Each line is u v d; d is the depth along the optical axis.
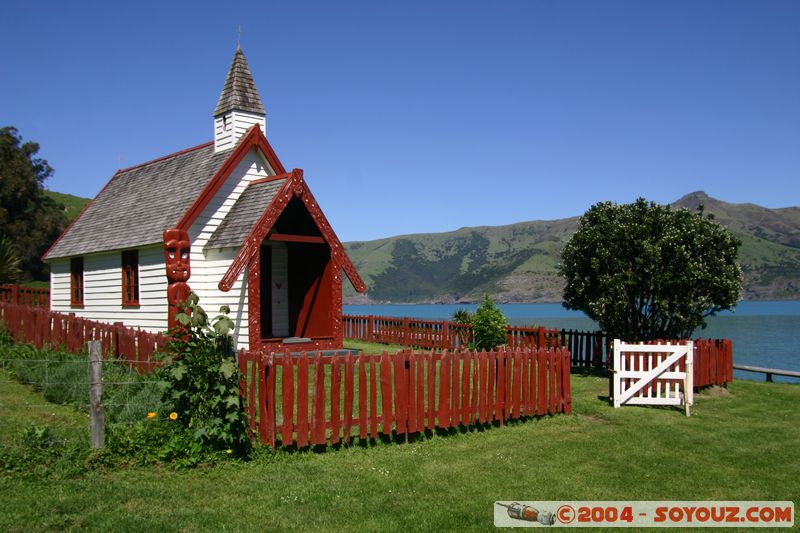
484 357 11.77
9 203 49.25
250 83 20.16
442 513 7.64
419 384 10.74
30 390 12.23
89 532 6.61
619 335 18.50
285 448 9.55
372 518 7.42
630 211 18.08
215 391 9.17
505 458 9.99
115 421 10.15
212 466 8.71
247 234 16.62
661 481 9.24
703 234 17.09
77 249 22.77
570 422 12.50
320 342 17.98
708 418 13.31
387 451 10.03
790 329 55.44
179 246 16.03
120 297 20.48
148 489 7.79
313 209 17.75
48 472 7.98
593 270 18.14
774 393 16.52
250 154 19.16
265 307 20.08
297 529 7.03
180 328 9.45
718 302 17.09
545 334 20.30
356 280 18.83
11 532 6.45
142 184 23.48
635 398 14.06
